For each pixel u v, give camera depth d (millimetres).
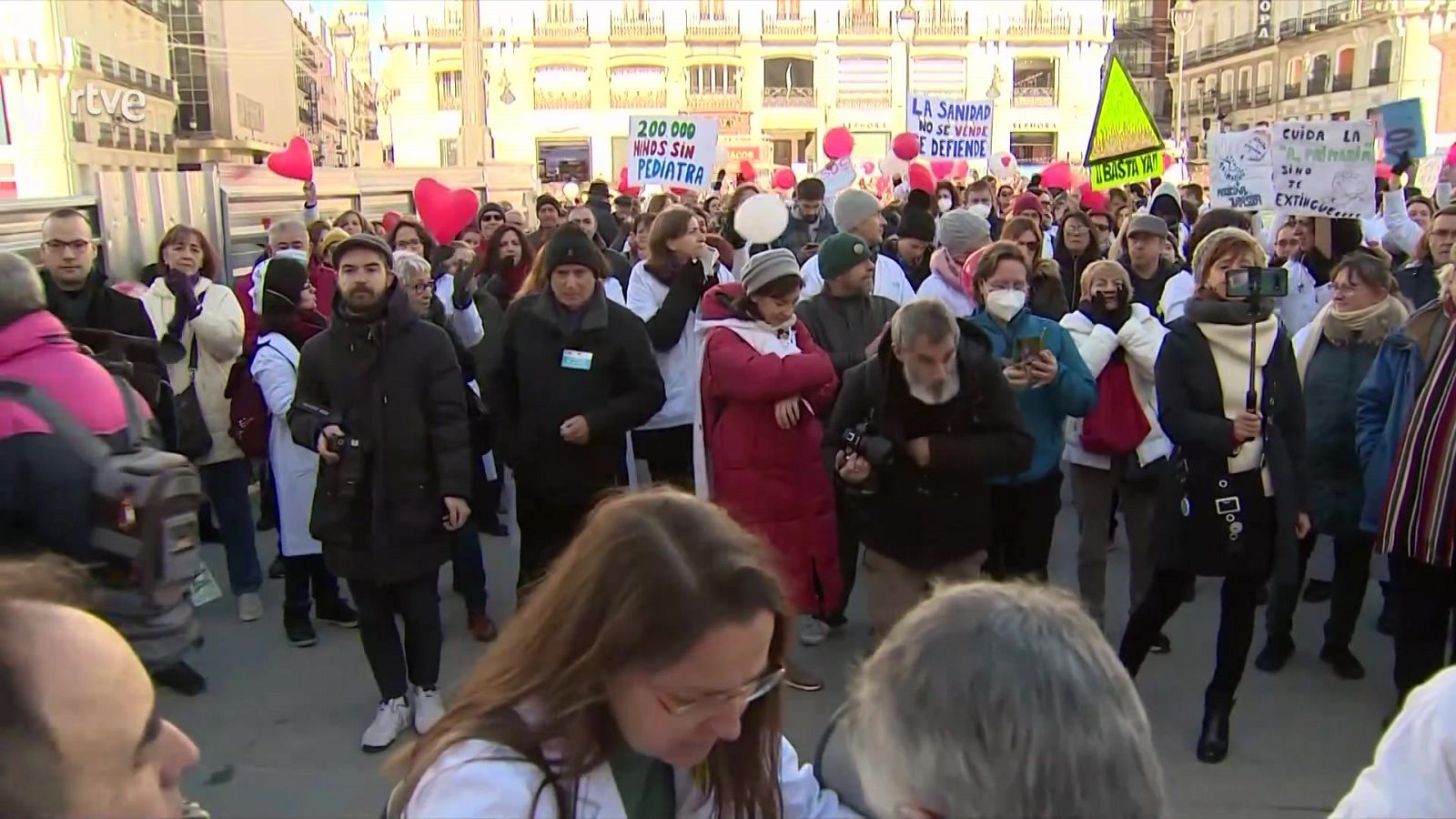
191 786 3947
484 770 1471
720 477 4418
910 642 1366
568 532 4762
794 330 4637
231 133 40188
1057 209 13992
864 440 3912
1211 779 3924
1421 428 3850
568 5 57188
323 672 4961
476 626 5352
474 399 5023
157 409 4289
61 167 29203
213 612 5707
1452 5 37875
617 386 4676
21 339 2703
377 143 40688
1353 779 3914
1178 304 5957
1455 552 3748
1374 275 4711
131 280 6867
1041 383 4266
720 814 1687
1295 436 3943
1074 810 1224
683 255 5789
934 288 6188
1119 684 1316
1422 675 4078
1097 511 4988
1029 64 57688
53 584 1351
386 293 4152
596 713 1523
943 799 1273
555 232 4664
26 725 1109
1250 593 3984
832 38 57062
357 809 3793
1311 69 45031
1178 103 56531
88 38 30984
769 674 1575
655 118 11062
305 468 5152
